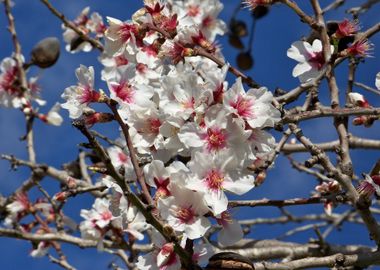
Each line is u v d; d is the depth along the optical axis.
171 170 2.87
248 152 2.89
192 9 5.09
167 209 2.84
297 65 3.64
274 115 2.99
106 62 4.70
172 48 3.65
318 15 3.58
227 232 3.02
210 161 2.86
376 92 3.80
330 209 4.23
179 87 3.04
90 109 3.11
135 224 4.57
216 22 5.13
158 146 3.21
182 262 2.79
